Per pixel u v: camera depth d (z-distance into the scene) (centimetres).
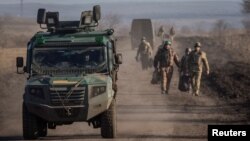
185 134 3897
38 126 3878
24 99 3784
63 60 3947
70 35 4028
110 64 3972
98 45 3981
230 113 4862
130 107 5238
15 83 7106
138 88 6744
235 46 12962
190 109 5106
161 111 4972
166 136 3828
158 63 6347
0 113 4978
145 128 4156
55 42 3984
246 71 8194
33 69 3922
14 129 4241
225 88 6544
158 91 6462
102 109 3719
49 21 4150
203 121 4450
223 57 10931
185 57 6091
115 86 4044
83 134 4034
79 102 3678
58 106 3675
